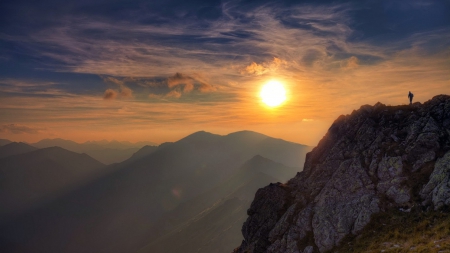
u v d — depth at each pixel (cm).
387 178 4434
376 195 4319
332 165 5509
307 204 5094
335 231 4250
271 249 4816
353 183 4738
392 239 3541
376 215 4050
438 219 3434
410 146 4581
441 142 4353
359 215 4188
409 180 4169
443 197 3584
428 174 4062
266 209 5716
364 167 4878
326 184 5162
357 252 3616
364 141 5388
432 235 3241
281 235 4919
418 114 5069
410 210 3825
